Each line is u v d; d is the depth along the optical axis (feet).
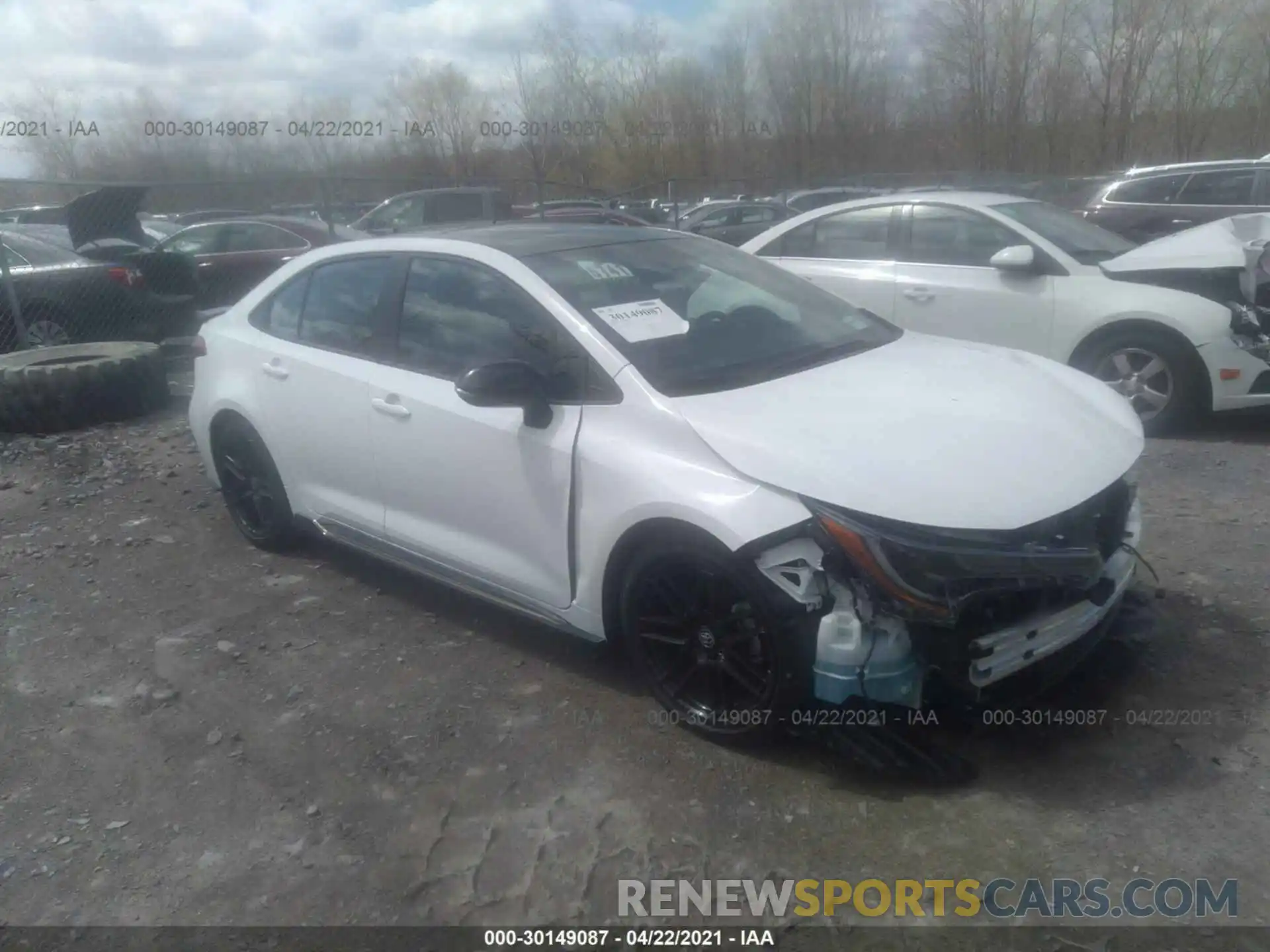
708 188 87.86
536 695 12.97
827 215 26.43
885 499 10.19
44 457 24.34
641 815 10.66
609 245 14.82
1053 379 13.30
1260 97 91.30
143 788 11.55
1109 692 12.29
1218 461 20.43
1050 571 10.02
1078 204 58.95
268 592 16.46
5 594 16.74
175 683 13.73
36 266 32.65
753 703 11.14
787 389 12.15
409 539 14.57
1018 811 10.38
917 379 12.64
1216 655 12.92
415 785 11.35
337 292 15.83
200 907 9.75
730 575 10.69
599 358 12.28
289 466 16.51
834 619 10.19
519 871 10.00
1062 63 94.53
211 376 17.67
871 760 11.02
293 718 12.78
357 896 9.79
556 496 12.35
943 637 10.13
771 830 10.33
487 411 13.09
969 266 24.06
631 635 12.07
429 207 58.23
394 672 13.76
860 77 90.12
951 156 97.09
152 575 17.34
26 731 12.78
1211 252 21.58
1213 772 10.82
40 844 10.71
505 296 13.48
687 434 11.31
